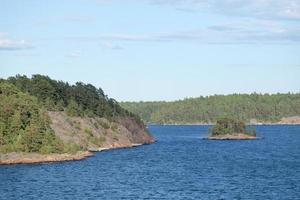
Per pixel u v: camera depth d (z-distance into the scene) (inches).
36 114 7632.9
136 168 6422.2
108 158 7755.9
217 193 4453.7
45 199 4126.5
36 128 7253.9
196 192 4500.5
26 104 7652.6
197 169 6353.3
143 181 5187.0
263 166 6722.4
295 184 4992.6
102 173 5826.8
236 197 4261.8
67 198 4168.3
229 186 4852.4
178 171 6122.1
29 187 4731.8
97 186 4810.5
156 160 7554.1
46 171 5954.7
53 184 4921.3
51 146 7322.8
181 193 4443.9
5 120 7342.5
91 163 6943.9
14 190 4559.5
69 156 7372.1
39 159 6993.1
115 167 6496.1
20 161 6840.6
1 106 7460.6
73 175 5615.2
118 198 4180.6
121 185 4889.3
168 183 5044.3
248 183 5054.1
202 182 5123.0
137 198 4188.0
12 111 7445.9
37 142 7175.2
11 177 5413.4
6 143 7126.0
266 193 4463.6
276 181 5201.8
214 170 6235.2
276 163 7145.7
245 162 7308.1
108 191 4522.6
